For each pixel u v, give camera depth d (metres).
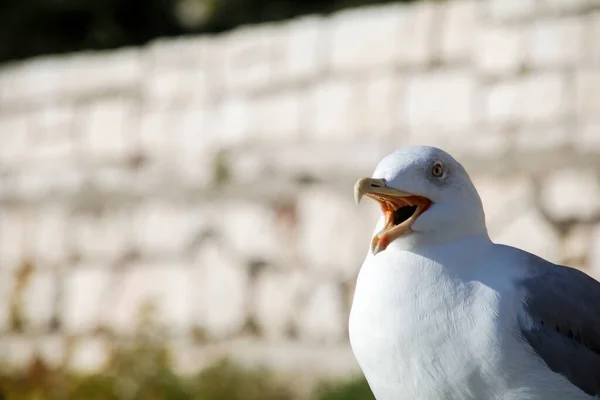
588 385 5.14
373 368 5.15
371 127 13.91
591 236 12.05
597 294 5.41
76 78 16.50
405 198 5.33
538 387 5.05
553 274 5.32
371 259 5.30
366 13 14.20
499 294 5.05
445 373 5.00
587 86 12.35
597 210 12.03
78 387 12.41
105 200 15.88
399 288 5.06
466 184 5.34
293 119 14.57
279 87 14.74
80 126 16.39
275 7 22.48
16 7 22.98
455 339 4.97
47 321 16.12
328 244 13.88
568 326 5.17
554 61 12.58
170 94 15.66
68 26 23.28
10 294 16.45
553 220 12.31
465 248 5.18
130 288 15.45
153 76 15.84
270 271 14.35
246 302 14.41
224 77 15.24
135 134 15.90
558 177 12.30
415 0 19.22
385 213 5.54
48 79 16.73
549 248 12.26
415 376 5.04
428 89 13.48
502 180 12.66
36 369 13.02
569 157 12.27
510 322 5.00
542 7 12.68
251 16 22.67
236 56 15.17
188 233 15.03
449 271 5.09
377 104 13.88
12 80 17.09
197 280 14.83
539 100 12.62
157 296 15.13
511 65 12.86
